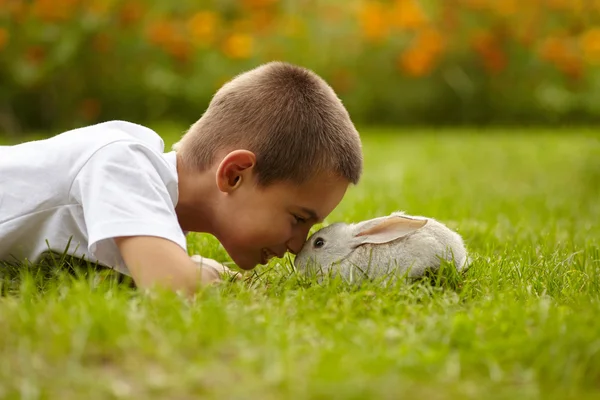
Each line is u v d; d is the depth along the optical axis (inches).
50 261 176.2
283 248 180.1
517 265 186.4
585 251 213.8
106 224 152.9
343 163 178.1
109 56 596.4
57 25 577.0
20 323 124.0
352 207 297.7
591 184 395.2
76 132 177.0
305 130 173.6
